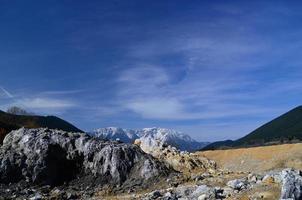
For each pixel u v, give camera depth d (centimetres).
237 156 12475
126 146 5603
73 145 5584
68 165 5459
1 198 4584
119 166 5353
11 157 5241
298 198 3372
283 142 19838
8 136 5703
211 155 13250
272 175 4200
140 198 4344
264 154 11888
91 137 5838
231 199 3709
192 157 6094
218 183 4566
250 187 3994
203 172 5516
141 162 5416
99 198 4609
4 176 5091
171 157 6041
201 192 4069
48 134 5625
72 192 4916
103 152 5466
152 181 5147
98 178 5306
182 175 5269
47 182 5175
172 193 4300
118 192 4912
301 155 11006
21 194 4778
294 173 3766
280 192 3628
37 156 5309
